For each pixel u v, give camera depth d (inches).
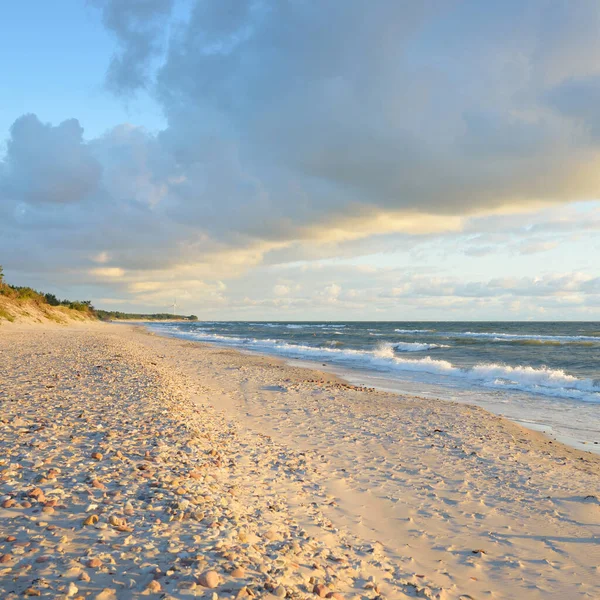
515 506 267.6
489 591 175.8
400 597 158.4
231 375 839.1
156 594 122.0
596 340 2044.8
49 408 367.9
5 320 1871.3
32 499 179.2
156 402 431.2
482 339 2165.4
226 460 291.7
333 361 1208.8
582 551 214.1
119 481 211.3
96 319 4313.5
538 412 586.9
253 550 161.5
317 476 296.8
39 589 118.2
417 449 384.5
